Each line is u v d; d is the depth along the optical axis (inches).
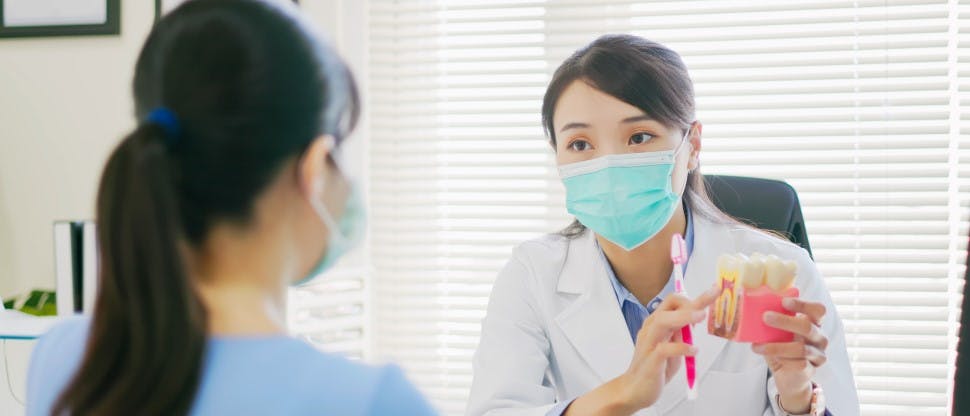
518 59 96.3
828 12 92.4
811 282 52.9
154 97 23.3
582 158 52.0
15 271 97.1
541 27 96.4
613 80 49.6
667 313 40.8
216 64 22.5
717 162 94.0
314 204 24.1
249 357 22.8
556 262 56.4
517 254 58.0
